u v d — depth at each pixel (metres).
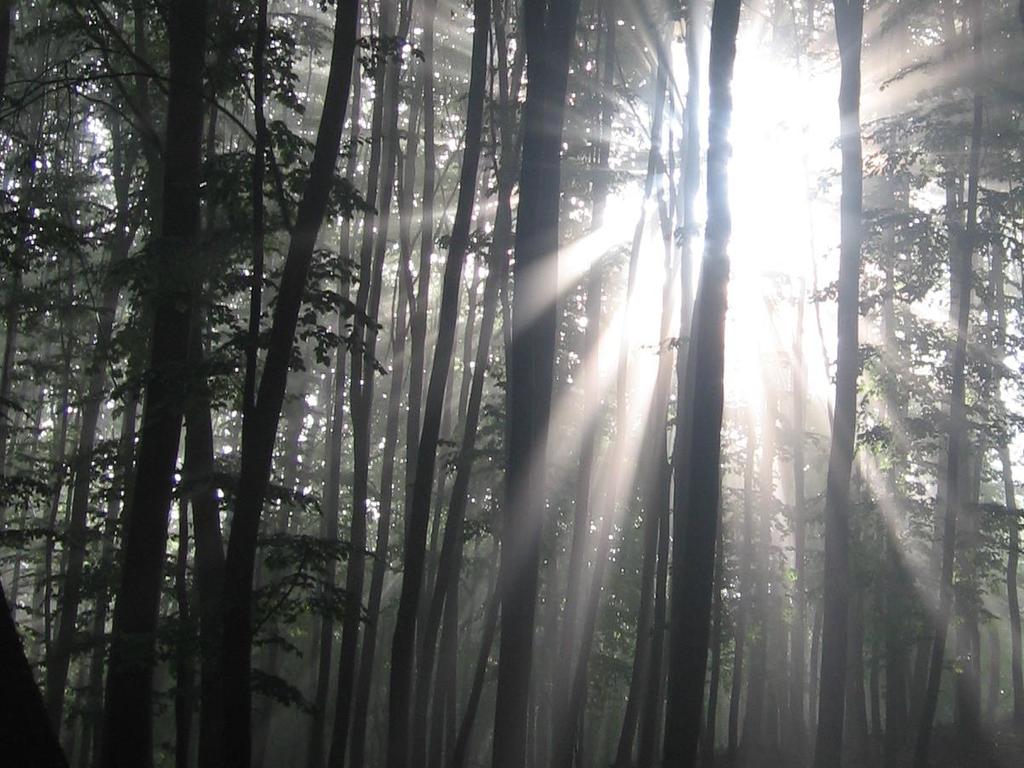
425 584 21.80
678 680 10.88
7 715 6.05
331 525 20.14
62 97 20.94
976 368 20.67
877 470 21.78
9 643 6.19
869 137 19.58
